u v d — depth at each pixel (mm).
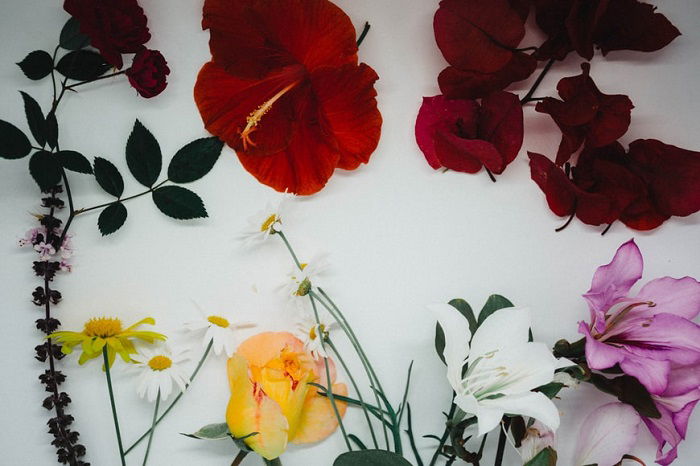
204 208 419
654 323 401
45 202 413
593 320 400
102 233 414
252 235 421
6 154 408
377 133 415
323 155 419
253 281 425
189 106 427
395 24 435
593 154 426
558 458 427
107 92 426
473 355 390
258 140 420
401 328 428
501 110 416
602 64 440
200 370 421
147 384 401
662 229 438
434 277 431
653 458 430
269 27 397
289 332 422
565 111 408
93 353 391
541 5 421
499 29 412
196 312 423
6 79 425
